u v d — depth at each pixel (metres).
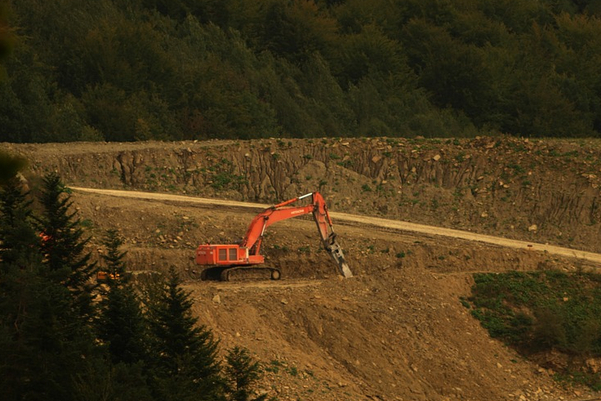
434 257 72.31
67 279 44.03
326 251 66.94
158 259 68.25
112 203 75.69
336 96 144.00
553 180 87.56
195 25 146.00
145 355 39.16
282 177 90.62
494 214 85.31
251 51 149.50
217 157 91.50
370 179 91.19
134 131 114.06
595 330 61.06
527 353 60.69
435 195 88.38
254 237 64.50
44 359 35.06
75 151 88.50
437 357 57.50
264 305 56.91
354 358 55.19
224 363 48.56
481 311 63.72
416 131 142.38
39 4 130.62
